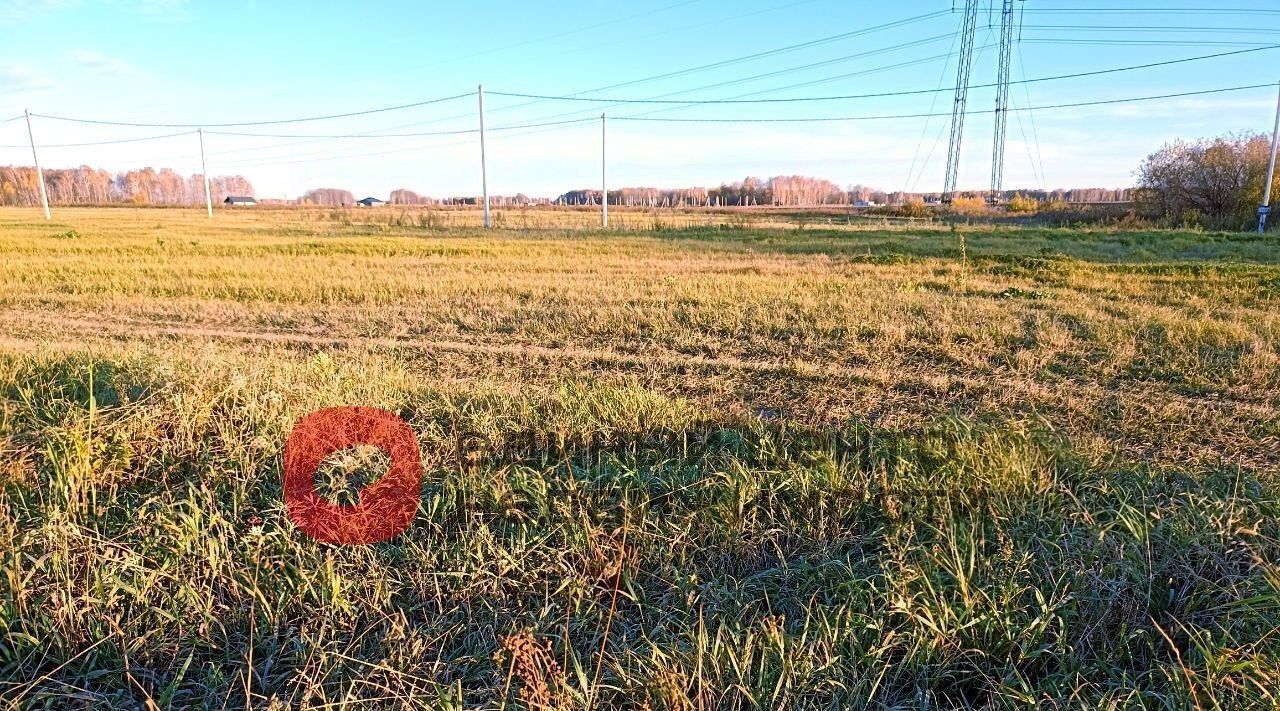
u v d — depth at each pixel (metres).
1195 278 12.33
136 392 4.73
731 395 6.34
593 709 2.66
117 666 2.86
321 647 2.96
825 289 11.38
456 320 9.60
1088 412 5.71
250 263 15.82
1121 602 3.11
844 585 3.26
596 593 3.35
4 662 2.84
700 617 2.93
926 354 7.58
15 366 5.28
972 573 3.23
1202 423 5.43
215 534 3.52
